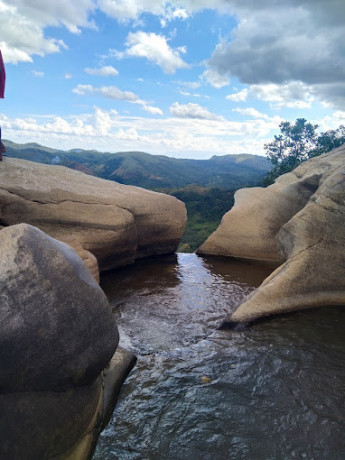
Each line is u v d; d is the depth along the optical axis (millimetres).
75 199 7891
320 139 34781
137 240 9648
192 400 3879
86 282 3305
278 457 3090
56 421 2762
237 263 9773
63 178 8383
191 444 3271
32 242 3004
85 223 7824
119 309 6484
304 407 3709
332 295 6461
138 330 5648
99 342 3236
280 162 36562
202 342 5176
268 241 9906
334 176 7184
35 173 7953
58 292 2939
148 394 3990
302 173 10188
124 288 7621
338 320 5781
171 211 10195
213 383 4164
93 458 3121
